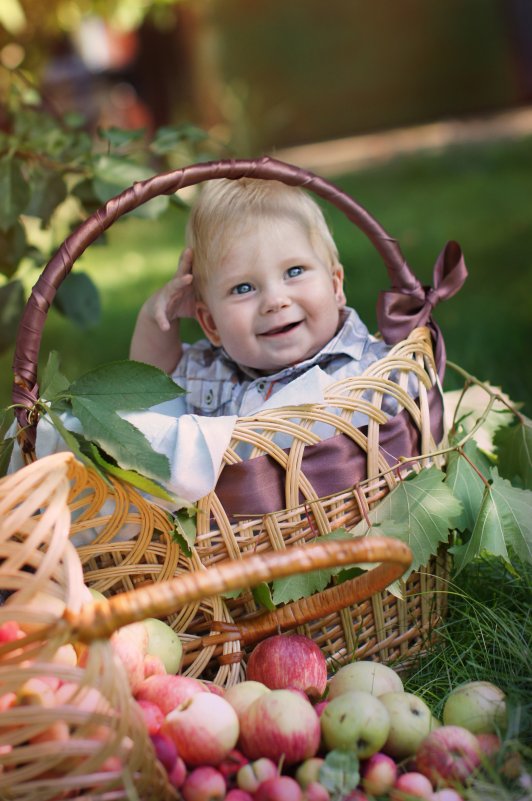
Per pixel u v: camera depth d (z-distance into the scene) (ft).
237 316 6.29
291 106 38.60
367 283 14.94
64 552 4.19
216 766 4.27
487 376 9.54
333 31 38.04
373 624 5.48
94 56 37.22
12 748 3.87
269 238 6.22
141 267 19.54
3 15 11.19
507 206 19.70
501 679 5.08
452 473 5.53
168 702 4.53
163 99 35.86
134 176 7.46
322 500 5.13
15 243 8.14
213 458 4.84
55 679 4.32
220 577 3.77
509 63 36.91
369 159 29.81
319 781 4.18
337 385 5.23
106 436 4.67
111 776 3.77
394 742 4.46
